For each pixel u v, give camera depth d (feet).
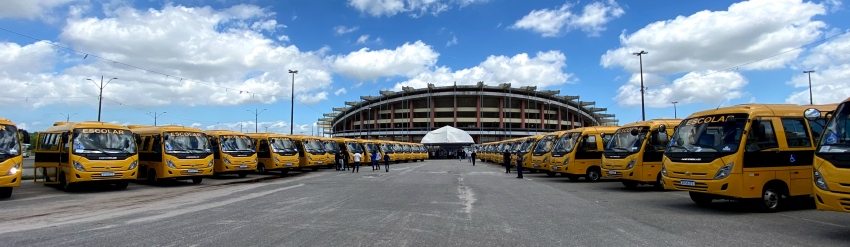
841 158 21.21
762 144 30.76
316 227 24.86
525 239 21.53
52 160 51.85
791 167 31.22
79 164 47.26
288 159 81.82
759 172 30.27
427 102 282.15
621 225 25.55
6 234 23.32
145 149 61.00
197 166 58.49
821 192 22.06
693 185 31.65
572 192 46.29
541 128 287.07
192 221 27.17
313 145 98.58
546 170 74.13
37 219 28.91
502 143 143.64
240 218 28.27
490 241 21.06
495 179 67.41
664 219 27.81
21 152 41.88
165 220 27.68
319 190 48.83
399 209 32.58
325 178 71.05
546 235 22.53
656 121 49.32
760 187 30.25
